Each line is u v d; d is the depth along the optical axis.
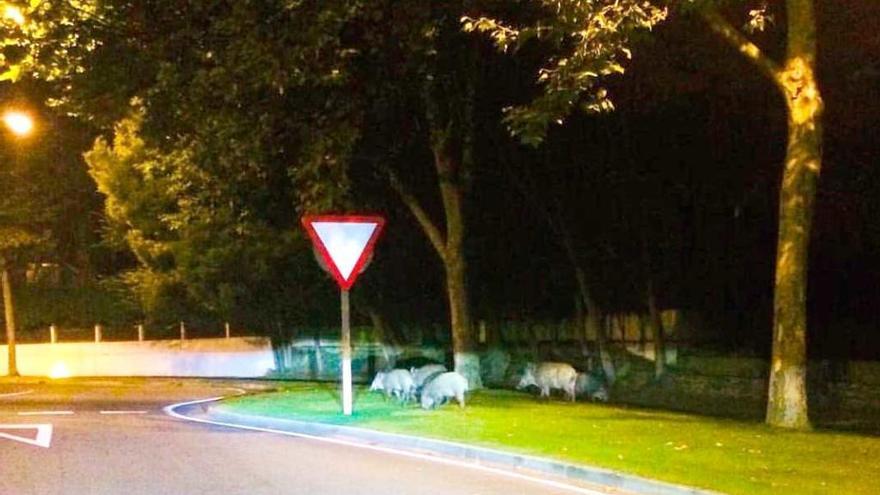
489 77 23.09
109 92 21.28
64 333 49.44
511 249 32.03
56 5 19.58
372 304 37.28
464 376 22.31
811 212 16.22
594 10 13.59
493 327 36.34
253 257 37.62
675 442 14.77
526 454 14.09
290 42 17.80
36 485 12.62
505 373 32.91
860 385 21.25
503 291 34.16
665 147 25.86
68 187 49.94
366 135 23.14
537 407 20.53
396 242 33.56
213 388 35.44
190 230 37.31
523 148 26.41
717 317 28.80
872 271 24.05
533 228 31.20
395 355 35.22
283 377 42.78
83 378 42.94
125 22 19.98
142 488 12.34
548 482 12.66
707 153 25.47
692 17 20.14
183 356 47.16
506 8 19.61
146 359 47.44
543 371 23.20
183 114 20.64
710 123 24.45
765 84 22.70
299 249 36.19
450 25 20.16
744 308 28.00
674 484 11.49
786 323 16.33
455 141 23.67
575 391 23.25
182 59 19.69
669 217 27.66
